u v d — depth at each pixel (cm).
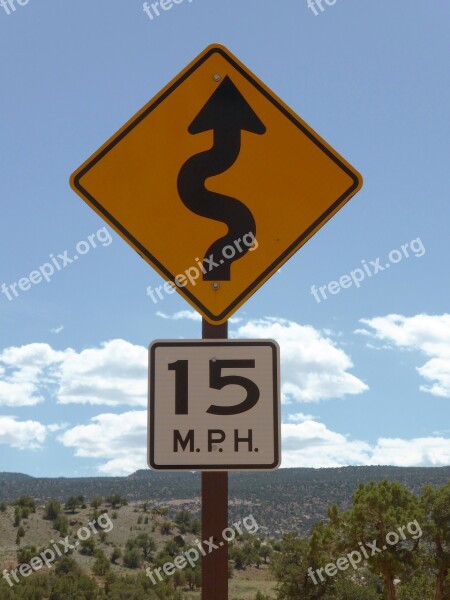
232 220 452
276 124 461
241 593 7112
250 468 410
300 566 5597
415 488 10306
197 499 12094
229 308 443
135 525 9550
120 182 452
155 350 420
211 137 457
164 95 459
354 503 4634
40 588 5766
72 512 9931
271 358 420
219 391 416
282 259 449
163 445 412
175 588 6244
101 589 6072
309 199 454
